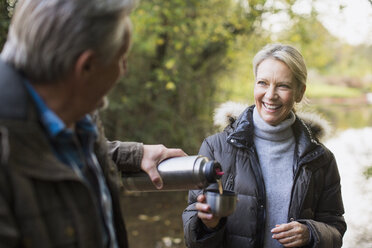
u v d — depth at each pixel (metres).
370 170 6.56
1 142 0.79
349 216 4.85
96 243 0.94
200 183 1.34
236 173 1.64
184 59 7.04
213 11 6.86
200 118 7.45
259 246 1.58
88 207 0.93
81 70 0.90
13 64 0.89
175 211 5.14
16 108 0.83
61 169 0.87
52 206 0.86
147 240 4.21
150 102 6.52
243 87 8.63
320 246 1.51
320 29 7.36
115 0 0.90
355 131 12.75
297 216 1.59
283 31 7.08
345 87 32.84
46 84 0.90
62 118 0.94
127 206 5.32
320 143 1.72
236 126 1.72
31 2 0.89
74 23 0.87
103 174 1.20
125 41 0.98
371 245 4.01
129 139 6.19
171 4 6.01
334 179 1.69
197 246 1.50
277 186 1.64
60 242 0.86
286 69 1.61
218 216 1.34
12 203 0.80
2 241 0.76
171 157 1.44
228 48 7.16
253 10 6.70
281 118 1.65
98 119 1.24
